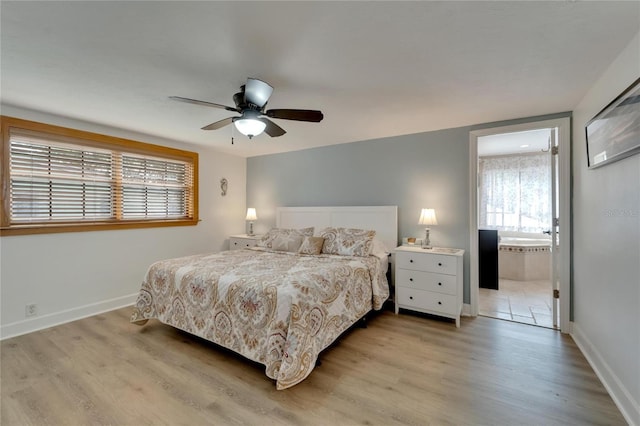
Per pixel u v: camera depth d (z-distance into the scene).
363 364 2.27
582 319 2.54
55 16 1.45
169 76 2.11
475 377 2.09
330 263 2.95
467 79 2.15
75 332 2.83
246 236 4.78
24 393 1.90
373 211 3.88
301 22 1.50
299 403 1.82
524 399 1.85
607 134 1.90
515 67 1.97
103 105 2.69
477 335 2.79
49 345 2.56
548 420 1.67
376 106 2.70
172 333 2.82
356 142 4.10
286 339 1.96
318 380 2.06
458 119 3.08
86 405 1.79
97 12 1.42
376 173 3.95
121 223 3.54
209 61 1.90
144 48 1.75
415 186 3.67
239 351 2.16
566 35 1.61
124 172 3.61
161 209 4.03
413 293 3.26
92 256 3.32
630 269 1.69
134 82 2.21
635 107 1.54
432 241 3.56
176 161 4.16
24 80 2.18
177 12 1.42
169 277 2.72
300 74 2.07
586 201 2.43
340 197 4.25
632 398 1.65
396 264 3.37
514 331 2.88
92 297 3.31
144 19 1.48
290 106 2.69
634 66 1.64
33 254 2.89
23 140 2.83
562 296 2.85
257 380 2.06
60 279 3.07
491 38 1.64
